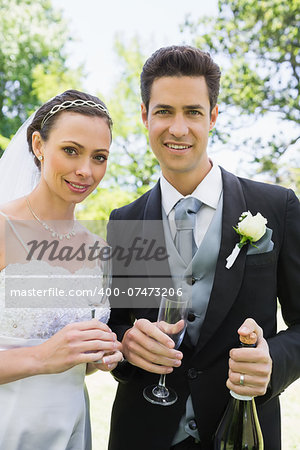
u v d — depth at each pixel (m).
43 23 14.77
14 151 2.03
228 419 1.57
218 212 1.90
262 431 1.74
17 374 1.47
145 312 1.94
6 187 2.03
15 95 14.84
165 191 2.00
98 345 1.50
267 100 11.40
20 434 1.62
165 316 1.62
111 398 4.91
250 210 1.88
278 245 1.84
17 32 14.07
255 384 1.42
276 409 1.84
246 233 1.72
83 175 1.66
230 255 1.78
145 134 11.12
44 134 1.71
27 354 1.50
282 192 1.92
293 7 10.56
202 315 1.81
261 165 11.65
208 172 1.98
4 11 14.06
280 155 11.53
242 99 11.38
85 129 1.64
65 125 1.64
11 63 14.13
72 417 1.71
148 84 1.84
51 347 1.49
